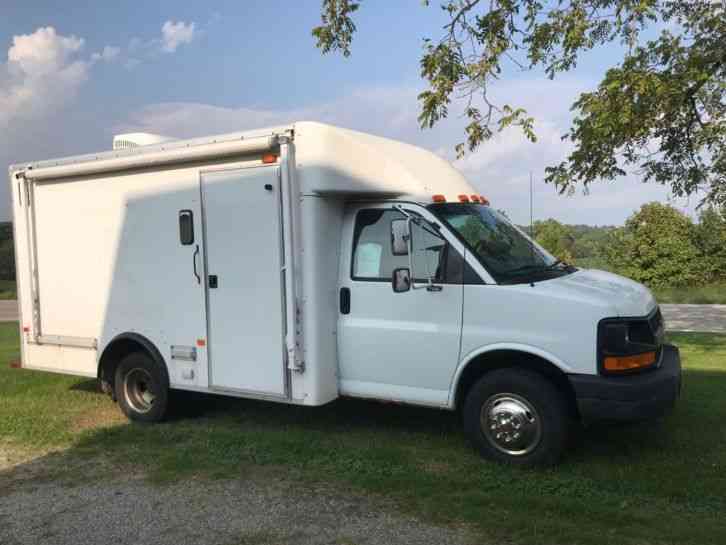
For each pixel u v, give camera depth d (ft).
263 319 18.99
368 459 17.57
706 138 31.42
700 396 23.54
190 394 22.33
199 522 14.23
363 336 18.39
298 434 20.03
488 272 16.96
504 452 16.85
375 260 18.42
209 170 19.69
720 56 28.37
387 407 22.94
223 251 19.61
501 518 13.79
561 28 25.98
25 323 24.40
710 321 56.75
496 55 24.34
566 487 15.26
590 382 15.61
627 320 15.89
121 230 21.79
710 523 13.38
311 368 18.25
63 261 23.25
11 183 24.22
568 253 34.35
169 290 20.89
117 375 22.48
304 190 17.94
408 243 17.26
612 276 19.75
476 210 19.30
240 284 19.36
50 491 16.20
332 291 18.67
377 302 18.25
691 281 94.53
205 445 19.20
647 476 15.81
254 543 13.17
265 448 18.72
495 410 16.92
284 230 18.16
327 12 25.03
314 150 17.81
